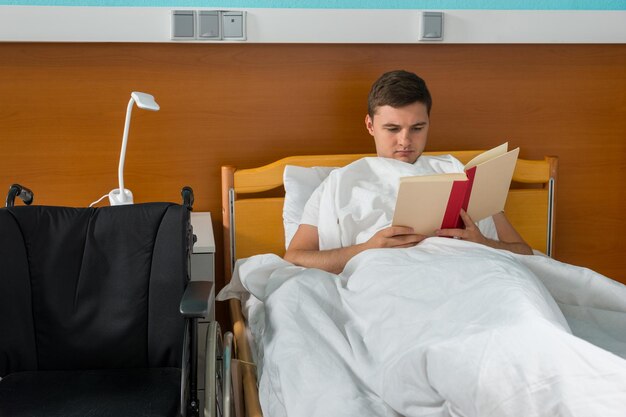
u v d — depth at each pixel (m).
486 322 1.54
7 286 1.88
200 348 2.37
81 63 2.57
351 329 1.83
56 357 1.91
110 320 1.92
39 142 2.60
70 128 2.61
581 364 1.33
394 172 2.35
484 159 2.18
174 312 1.91
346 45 2.71
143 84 2.62
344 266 2.19
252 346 2.11
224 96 2.68
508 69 2.81
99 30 2.51
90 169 2.65
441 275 1.81
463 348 1.41
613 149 2.93
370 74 2.74
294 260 2.29
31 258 1.91
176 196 2.72
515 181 2.87
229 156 2.72
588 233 2.97
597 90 2.88
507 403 1.33
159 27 2.54
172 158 2.69
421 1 2.72
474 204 2.16
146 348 1.93
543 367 1.34
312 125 2.75
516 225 2.82
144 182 2.69
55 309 1.91
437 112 2.81
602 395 1.29
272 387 1.72
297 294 1.98
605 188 2.96
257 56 2.67
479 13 2.70
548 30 2.75
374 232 2.26
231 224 2.65
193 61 2.63
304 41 2.62
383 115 2.41
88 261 1.93
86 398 1.71
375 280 1.90
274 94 2.70
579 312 1.99
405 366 1.47
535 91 2.84
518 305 1.54
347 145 2.78
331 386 1.61
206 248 2.31
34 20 2.47
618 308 1.97
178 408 1.71
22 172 2.61
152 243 1.94
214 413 1.75
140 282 1.92
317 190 2.41
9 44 2.52
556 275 2.01
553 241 2.84
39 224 1.93
